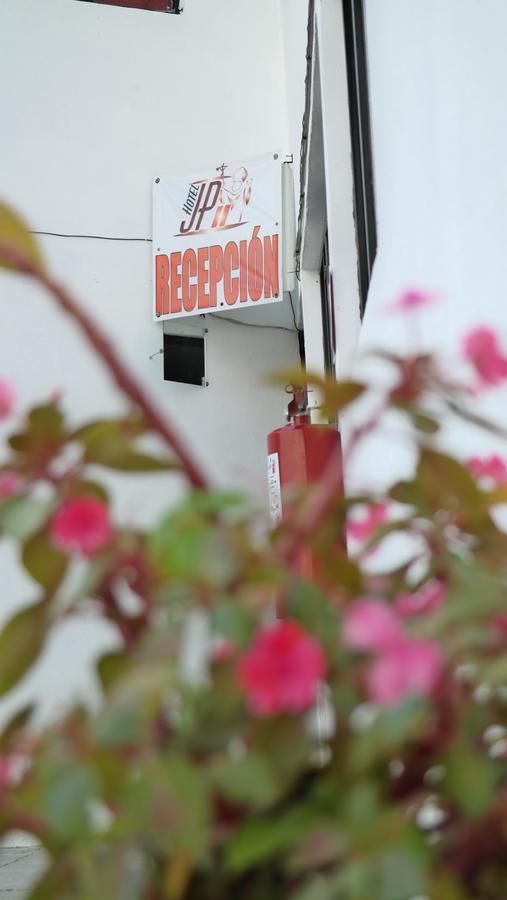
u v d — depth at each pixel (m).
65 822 0.43
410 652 0.42
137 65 5.95
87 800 0.44
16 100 5.82
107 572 0.54
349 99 2.92
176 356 5.62
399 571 0.65
